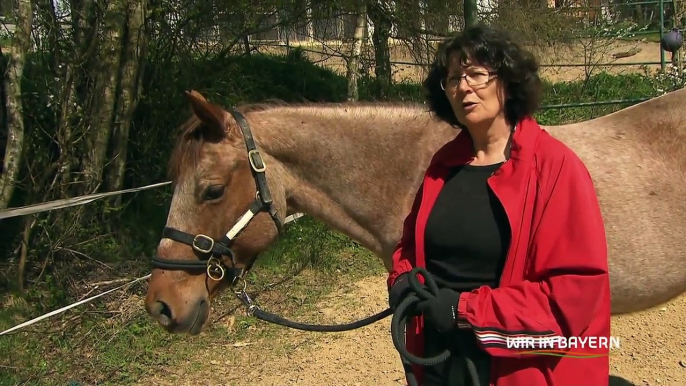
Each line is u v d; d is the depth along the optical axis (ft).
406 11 28.30
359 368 14.07
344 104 9.55
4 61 18.74
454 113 6.53
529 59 5.98
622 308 9.32
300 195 9.50
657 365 13.51
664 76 33.09
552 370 5.68
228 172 8.63
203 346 15.16
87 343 14.94
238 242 8.85
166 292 8.61
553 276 5.51
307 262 19.48
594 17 36.45
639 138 9.23
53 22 16.89
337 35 30.40
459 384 5.94
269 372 14.02
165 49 21.47
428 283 5.84
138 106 21.04
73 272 17.04
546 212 5.60
